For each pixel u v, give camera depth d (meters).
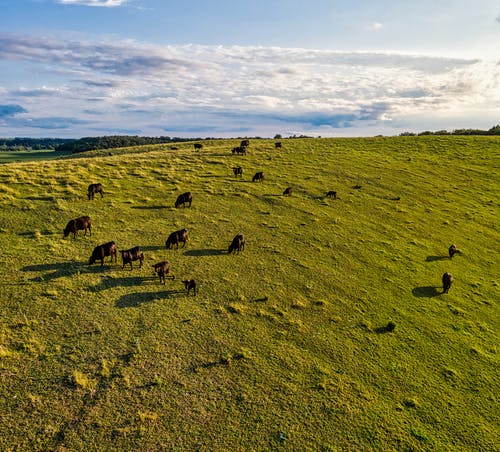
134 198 40.31
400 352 21.36
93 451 13.67
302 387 17.77
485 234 41.66
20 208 33.91
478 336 24.11
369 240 36.66
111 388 16.25
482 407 18.16
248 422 15.56
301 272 28.95
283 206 42.62
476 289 30.39
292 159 64.38
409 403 17.77
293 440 15.02
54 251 27.11
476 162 68.44
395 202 48.03
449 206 48.50
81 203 36.91
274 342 20.62
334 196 46.88
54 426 14.34
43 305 20.89
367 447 15.15
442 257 35.38
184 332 20.34
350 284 28.20
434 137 90.31
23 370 16.53
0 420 14.24
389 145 80.75
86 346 18.41
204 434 14.83
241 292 25.08
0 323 19.09
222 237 33.41
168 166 54.28
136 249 26.11
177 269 26.94
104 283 23.80
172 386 16.81
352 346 21.23
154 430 14.70
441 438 16.06
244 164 58.91
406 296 27.66
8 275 23.36
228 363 18.59
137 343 18.86
